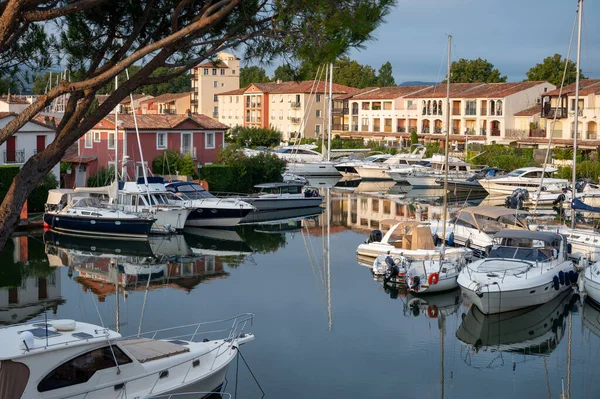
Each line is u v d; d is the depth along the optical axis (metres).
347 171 69.38
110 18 13.01
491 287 21.80
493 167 64.81
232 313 22.23
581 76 100.94
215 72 114.62
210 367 14.48
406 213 45.91
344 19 10.79
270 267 29.41
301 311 22.72
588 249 28.88
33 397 11.97
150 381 13.40
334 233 38.47
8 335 12.64
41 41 13.02
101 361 12.77
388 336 20.44
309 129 101.56
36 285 25.94
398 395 16.25
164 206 37.44
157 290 25.30
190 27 10.99
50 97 10.88
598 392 16.58
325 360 18.30
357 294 24.98
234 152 51.56
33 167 11.00
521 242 24.73
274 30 12.07
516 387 16.89
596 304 23.55
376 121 97.44
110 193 37.53
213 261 30.70
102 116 11.52
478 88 91.12
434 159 64.75
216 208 39.16
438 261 25.89
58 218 36.16
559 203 50.53
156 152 53.81
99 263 30.03
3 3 11.35
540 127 81.44
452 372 17.73
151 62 11.79
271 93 106.00
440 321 21.97
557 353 19.31
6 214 10.69
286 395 15.98
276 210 45.56
